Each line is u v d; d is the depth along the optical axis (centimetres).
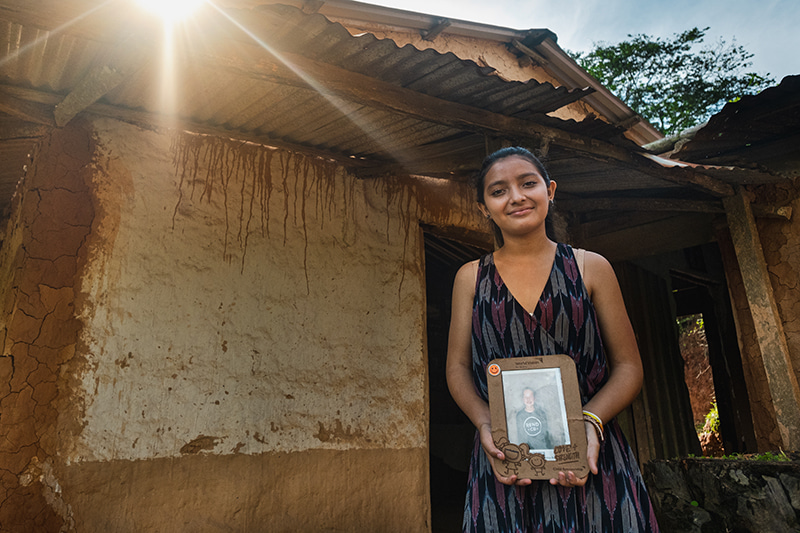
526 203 140
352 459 433
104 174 375
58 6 249
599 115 820
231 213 420
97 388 345
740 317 516
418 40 648
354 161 485
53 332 339
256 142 443
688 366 1402
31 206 351
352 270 471
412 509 453
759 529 294
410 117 354
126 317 363
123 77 308
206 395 381
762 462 305
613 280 142
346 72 322
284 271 434
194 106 385
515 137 388
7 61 327
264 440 397
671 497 336
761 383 494
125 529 336
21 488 314
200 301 393
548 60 752
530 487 130
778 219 496
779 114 446
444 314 859
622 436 135
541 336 136
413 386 483
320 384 432
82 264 356
